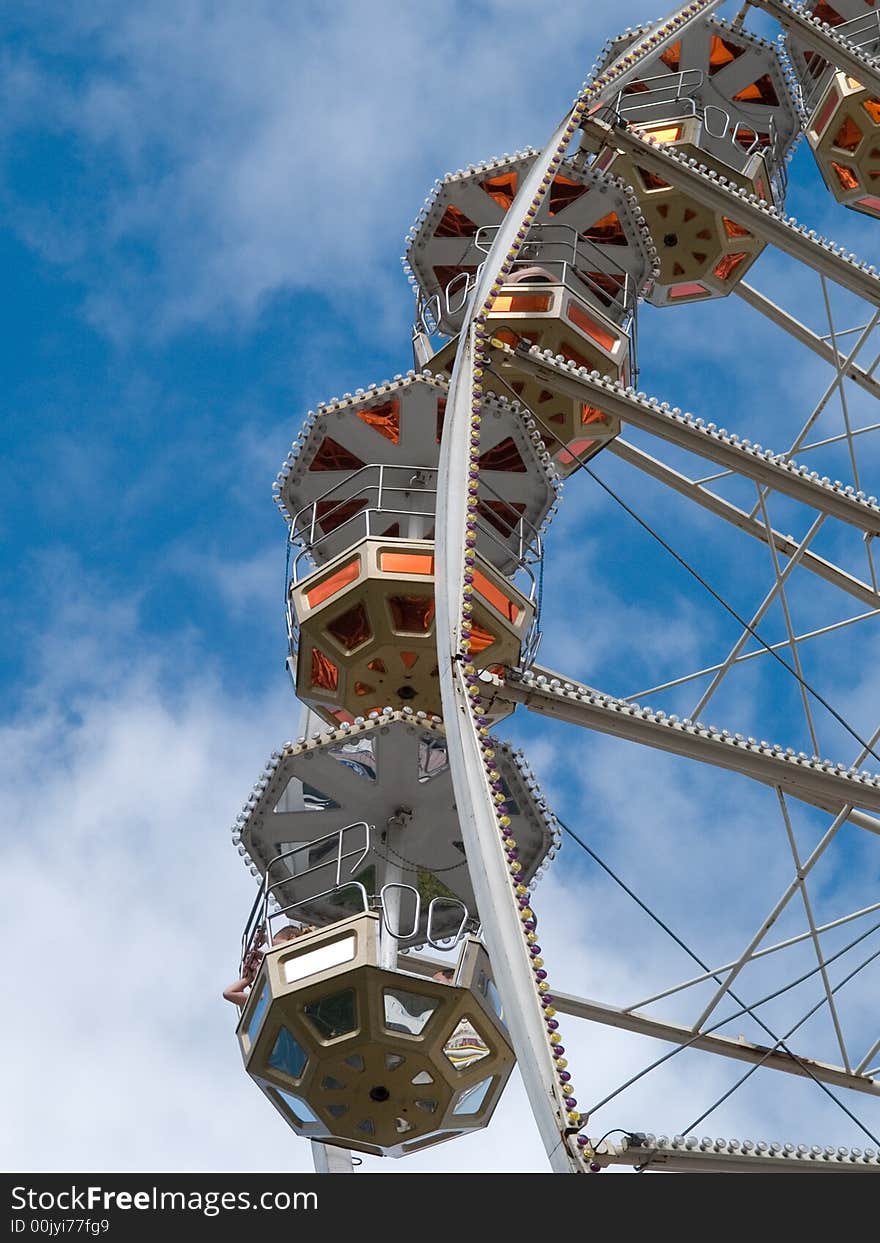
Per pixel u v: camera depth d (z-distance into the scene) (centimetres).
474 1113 2034
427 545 2305
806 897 1811
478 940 1966
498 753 2156
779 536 2856
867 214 3662
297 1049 1956
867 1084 1884
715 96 3656
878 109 3478
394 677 2320
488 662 2241
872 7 3881
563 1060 1362
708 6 3058
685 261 3400
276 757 2186
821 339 3161
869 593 2812
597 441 2823
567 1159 1304
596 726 1775
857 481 2542
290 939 2023
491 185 3328
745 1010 1767
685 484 2888
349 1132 2008
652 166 2759
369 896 2252
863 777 1814
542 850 2200
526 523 2583
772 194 3638
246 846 2250
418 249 3362
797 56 3900
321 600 2305
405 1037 1906
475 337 2177
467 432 2025
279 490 2733
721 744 1792
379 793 2233
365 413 2683
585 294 2884
